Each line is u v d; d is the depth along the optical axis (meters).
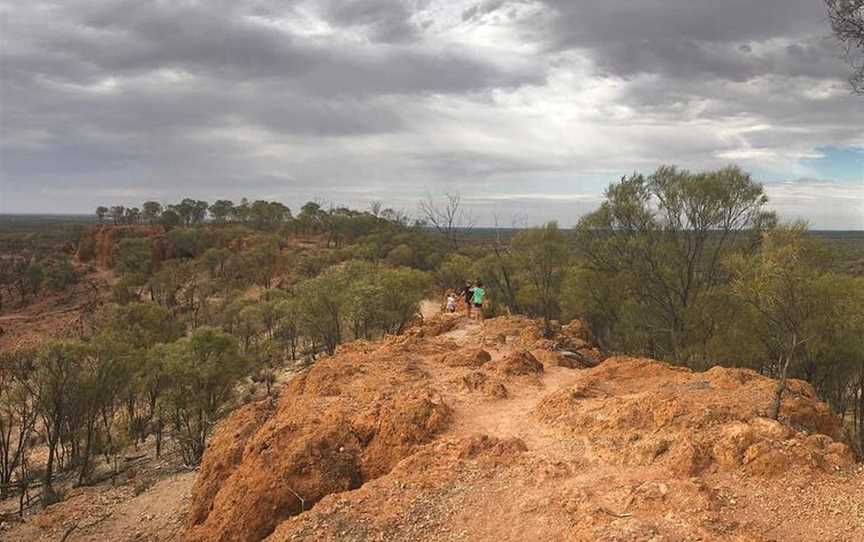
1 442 38.06
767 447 11.35
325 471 14.74
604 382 18.03
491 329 29.28
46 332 91.69
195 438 35.66
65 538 21.05
